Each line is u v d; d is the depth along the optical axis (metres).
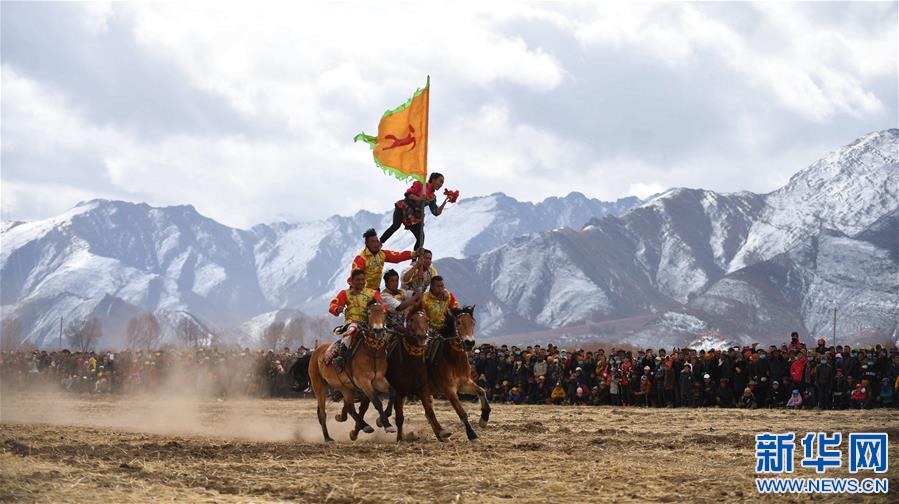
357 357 20.55
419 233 21.53
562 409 35.50
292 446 19.92
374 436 22.55
